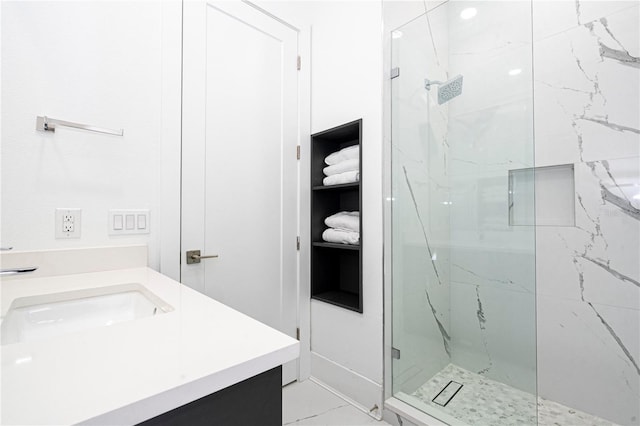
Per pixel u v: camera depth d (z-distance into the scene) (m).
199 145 1.50
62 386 0.41
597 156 1.45
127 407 0.37
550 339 1.57
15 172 1.06
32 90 1.10
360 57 1.73
